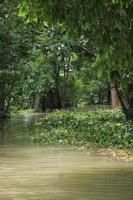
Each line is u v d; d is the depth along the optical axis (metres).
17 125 26.03
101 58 8.63
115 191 8.66
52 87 40.38
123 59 8.52
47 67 34.91
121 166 11.52
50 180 9.67
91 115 27.42
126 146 15.45
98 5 7.93
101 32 8.46
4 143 16.94
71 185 9.18
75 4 7.98
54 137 17.95
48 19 8.12
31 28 23.94
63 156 13.30
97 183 9.38
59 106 49.25
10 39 24.81
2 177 10.00
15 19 23.72
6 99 34.41
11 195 8.30
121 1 7.94
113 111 30.36
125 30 8.41
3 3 23.67
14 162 12.14
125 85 9.14
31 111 47.03
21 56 26.56
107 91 53.03
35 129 22.27
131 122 21.03
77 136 17.83
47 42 24.05
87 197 8.18
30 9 8.23
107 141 16.23
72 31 8.37
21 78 33.06
